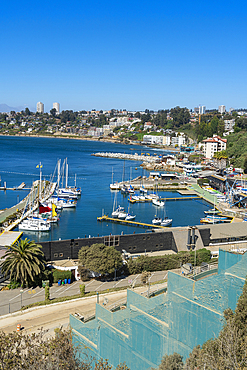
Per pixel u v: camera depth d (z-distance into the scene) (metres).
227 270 34.81
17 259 67.69
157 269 77.94
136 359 37.69
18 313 57.38
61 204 160.62
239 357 27.23
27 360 30.05
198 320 34.88
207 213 158.75
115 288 67.69
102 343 40.09
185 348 35.41
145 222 142.88
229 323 28.64
